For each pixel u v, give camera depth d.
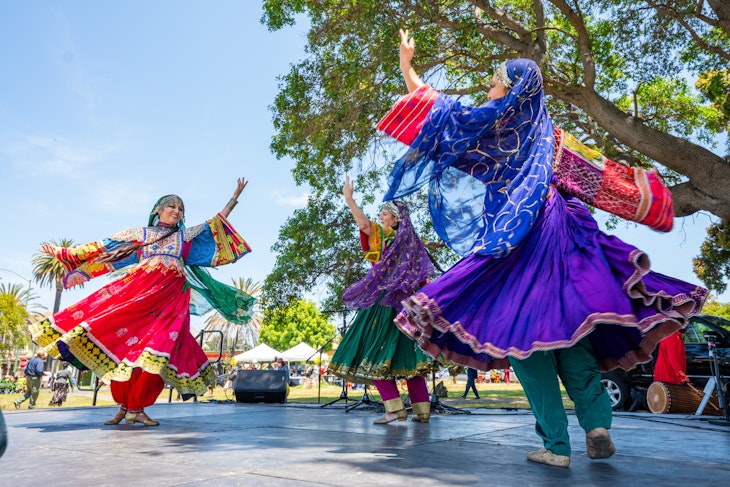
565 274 2.13
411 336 2.21
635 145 10.13
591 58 10.61
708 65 13.21
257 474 1.77
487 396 14.13
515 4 14.16
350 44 11.65
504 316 2.13
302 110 12.12
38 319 3.79
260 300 14.25
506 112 2.40
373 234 3.93
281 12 11.73
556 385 2.15
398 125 2.57
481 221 2.53
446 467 1.96
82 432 3.21
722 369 8.20
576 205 2.35
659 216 2.35
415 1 10.51
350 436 3.01
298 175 13.42
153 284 4.04
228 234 4.57
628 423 4.50
